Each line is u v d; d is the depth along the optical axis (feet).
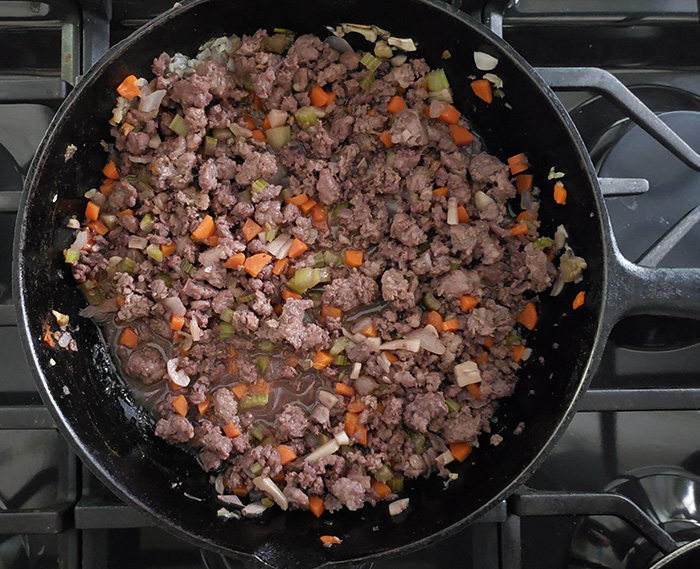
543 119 1.31
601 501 1.31
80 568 1.39
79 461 1.38
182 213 1.43
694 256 1.47
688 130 1.49
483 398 1.43
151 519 1.21
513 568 1.36
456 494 1.35
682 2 1.55
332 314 1.44
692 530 1.40
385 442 1.42
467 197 1.46
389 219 1.48
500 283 1.46
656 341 1.46
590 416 1.50
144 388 1.43
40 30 1.51
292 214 1.45
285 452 1.39
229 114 1.45
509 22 1.54
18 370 1.46
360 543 1.28
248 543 1.25
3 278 1.47
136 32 1.25
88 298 1.41
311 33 1.41
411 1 1.26
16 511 1.30
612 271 1.20
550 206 1.39
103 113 1.35
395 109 1.45
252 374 1.42
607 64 1.56
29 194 1.21
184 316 1.41
